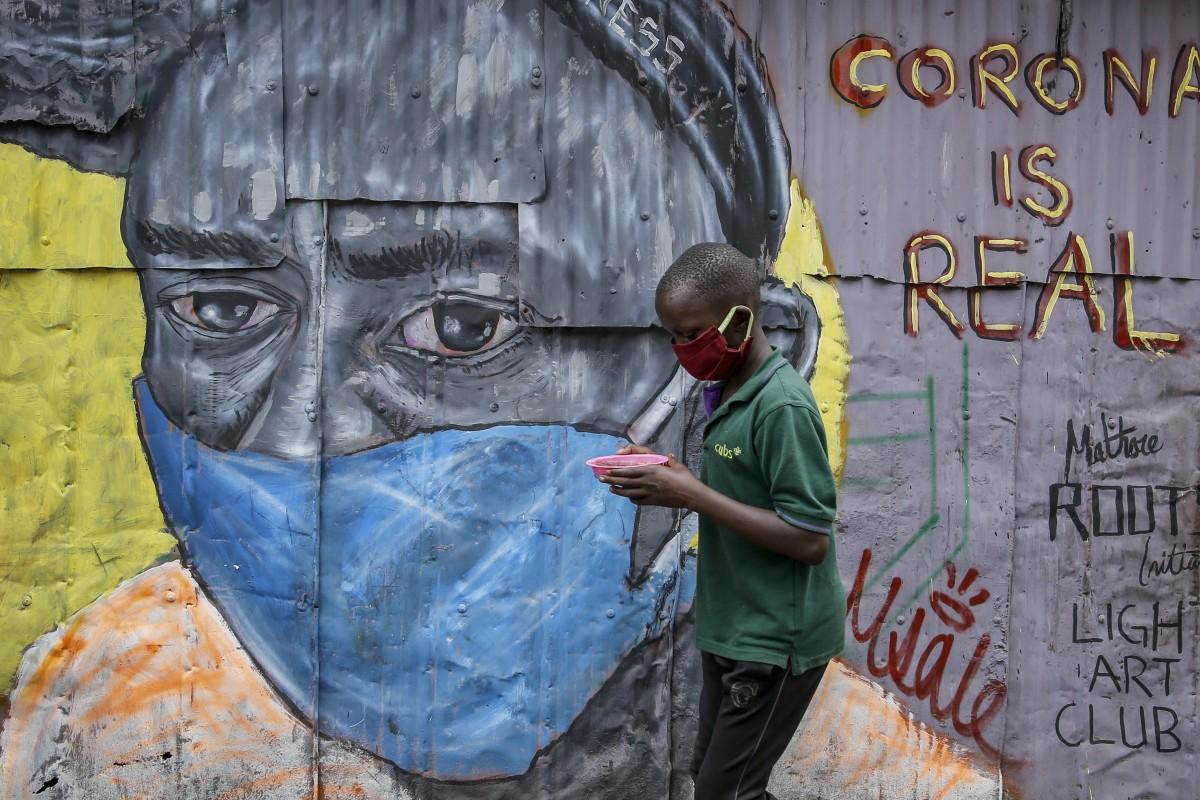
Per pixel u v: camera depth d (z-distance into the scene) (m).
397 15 2.68
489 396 2.79
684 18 2.79
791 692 2.13
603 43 2.75
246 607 2.76
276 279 2.71
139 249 2.66
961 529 2.98
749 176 2.83
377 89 2.69
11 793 2.70
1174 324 3.05
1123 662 3.06
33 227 2.63
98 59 2.61
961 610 2.99
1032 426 3.01
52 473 2.69
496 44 2.72
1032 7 2.92
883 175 2.89
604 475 2.10
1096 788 3.06
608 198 2.78
